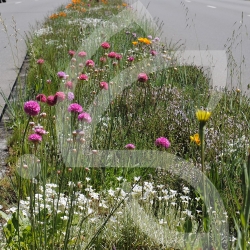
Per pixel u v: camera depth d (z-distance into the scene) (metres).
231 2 30.52
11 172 5.02
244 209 2.47
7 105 7.14
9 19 21.58
